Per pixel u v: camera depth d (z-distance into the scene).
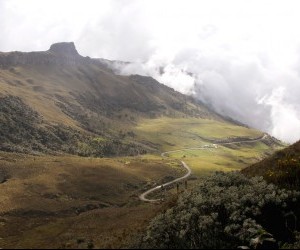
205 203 48.97
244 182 54.84
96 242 48.66
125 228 60.44
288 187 50.03
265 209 45.59
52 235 61.88
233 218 43.88
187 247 43.34
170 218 48.53
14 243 55.72
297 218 45.12
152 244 43.81
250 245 40.50
